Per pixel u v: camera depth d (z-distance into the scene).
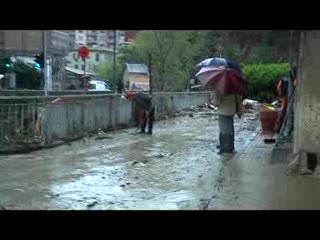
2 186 9.37
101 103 18.92
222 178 9.80
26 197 8.48
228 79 12.96
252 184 9.11
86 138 17.17
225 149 13.44
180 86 35.56
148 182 9.69
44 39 23.56
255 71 34.53
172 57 35.22
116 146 15.25
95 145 15.51
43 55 24.25
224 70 13.09
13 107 14.00
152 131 19.53
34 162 12.17
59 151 14.15
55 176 10.37
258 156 12.62
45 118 14.98
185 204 7.85
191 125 22.59
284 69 33.97
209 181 9.63
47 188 9.21
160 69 35.22
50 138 15.25
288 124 14.90
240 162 11.66
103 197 8.45
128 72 47.22
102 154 13.54
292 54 14.20
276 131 17.44
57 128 15.70
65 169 11.20
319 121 9.82
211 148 14.66
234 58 20.47
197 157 12.84
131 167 11.43
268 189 8.67
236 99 13.31
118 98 20.25
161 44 35.22
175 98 28.61
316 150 9.90
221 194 8.41
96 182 9.73
